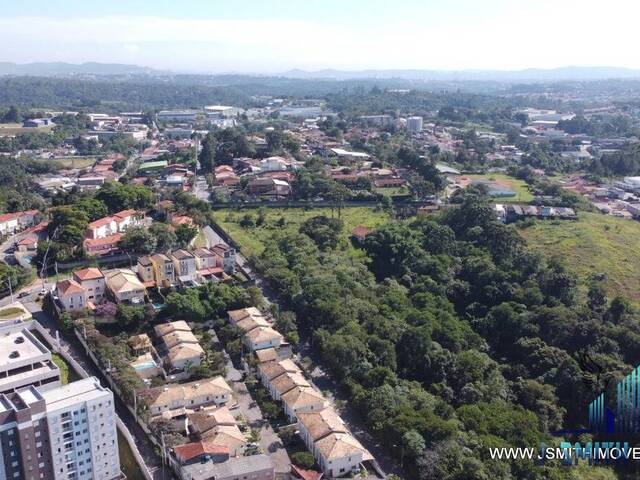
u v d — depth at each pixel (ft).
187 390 531.91
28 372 509.35
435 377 607.78
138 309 653.30
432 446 474.49
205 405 532.73
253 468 442.91
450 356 620.08
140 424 513.04
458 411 535.19
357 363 594.24
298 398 526.98
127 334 639.76
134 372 554.46
